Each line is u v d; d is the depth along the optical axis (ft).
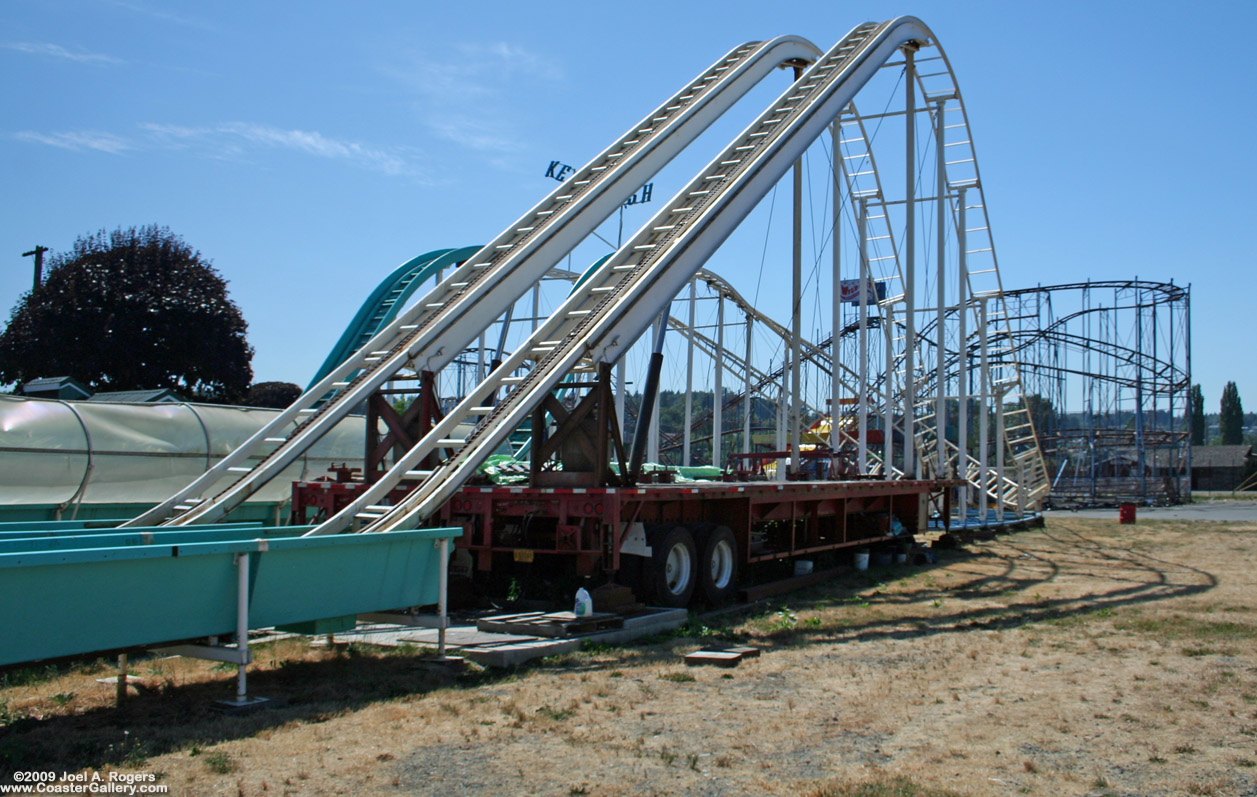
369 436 49.52
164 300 151.94
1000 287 119.14
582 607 36.91
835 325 85.76
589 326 46.34
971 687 28.58
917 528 73.26
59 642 21.90
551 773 20.15
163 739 22.27
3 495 52.06
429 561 32.22
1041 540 92.32
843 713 25.36
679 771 20.33
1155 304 211.61
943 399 94.32
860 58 73.82
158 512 43.93
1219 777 20.03
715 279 117.08
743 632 38.91
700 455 213.87
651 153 65.21
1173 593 50.85
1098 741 22.71
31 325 148.97
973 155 104.53
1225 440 451.12
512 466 49.39
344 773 19.97
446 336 50.47
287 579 27.30
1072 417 306.35
